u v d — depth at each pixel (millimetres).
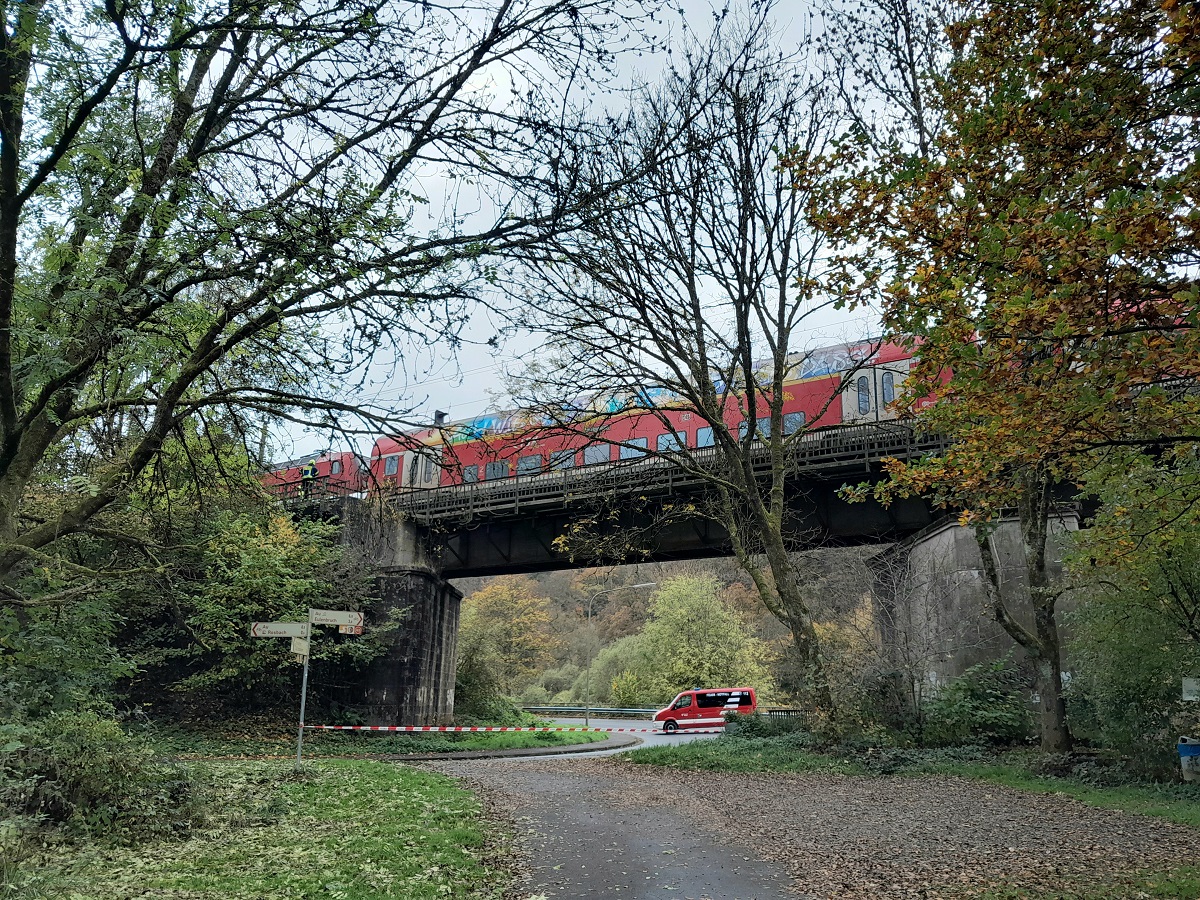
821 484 25141
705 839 9477
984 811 11375
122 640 22781
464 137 7094
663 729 41812
